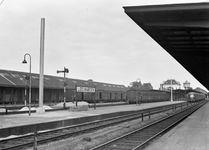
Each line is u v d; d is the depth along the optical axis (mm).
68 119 19172
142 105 50219
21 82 44094
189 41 20281
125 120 23438
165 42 21047
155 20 15453
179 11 13555
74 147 11039
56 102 50969
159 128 17422
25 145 11141
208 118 23922
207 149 9797
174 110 40875
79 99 55469
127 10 14133
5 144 11695
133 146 10961
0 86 39375
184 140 11781
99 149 10266
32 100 45531
